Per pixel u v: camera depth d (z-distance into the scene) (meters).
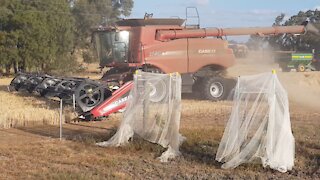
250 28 22.70
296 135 12.94
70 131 13.89
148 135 11.48
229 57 21.80
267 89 9.73
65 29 47.84
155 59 20.27
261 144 9.67
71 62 46.44
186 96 22.27
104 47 20.62
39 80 20.33
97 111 15.52
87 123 15.39
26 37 42.56
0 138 12.76
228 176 9.08
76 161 10.05
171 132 11.05
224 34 21.88
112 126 14.71
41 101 18.62
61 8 53.28
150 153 10.97
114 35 20.16
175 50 20.62
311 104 21.59
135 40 20.12
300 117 16.91
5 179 8.54
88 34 77.75
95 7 82.25
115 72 20.94
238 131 9.88
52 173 8.93
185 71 20.91
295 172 9.44
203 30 21.39
